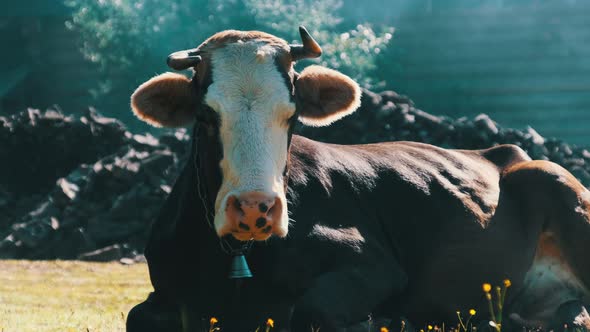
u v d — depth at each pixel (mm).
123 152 16219
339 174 6203
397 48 33156
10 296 10000
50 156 17031
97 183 15289
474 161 7223
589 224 6652
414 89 32969
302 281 5613
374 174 6453
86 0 31438
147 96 5414
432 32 33625
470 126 15914
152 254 5863
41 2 37156
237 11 29156
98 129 17031
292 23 28938
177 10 29891
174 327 5836
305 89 5516
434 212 6441
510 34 33219
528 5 33344
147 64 30672
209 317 5559
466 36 33469
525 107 32562
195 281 5570
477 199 6684
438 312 6449
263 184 4730
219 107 4996
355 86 5574
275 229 4734
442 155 7031
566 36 32906
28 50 36094
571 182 6820
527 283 6883
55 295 10180
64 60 35375
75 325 7402
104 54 30875
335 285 5621
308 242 5688
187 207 5578
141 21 30375
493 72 33156
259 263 5508
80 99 34812
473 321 6613
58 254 14461
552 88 32531
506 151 7430
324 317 5438
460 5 34062
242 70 5098
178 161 15664
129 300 9836
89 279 11727
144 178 15234
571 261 6684
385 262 6012
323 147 6379
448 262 6387
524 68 32844
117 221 14711
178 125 5488
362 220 6129
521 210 6855
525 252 6754
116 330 7012
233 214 4691
